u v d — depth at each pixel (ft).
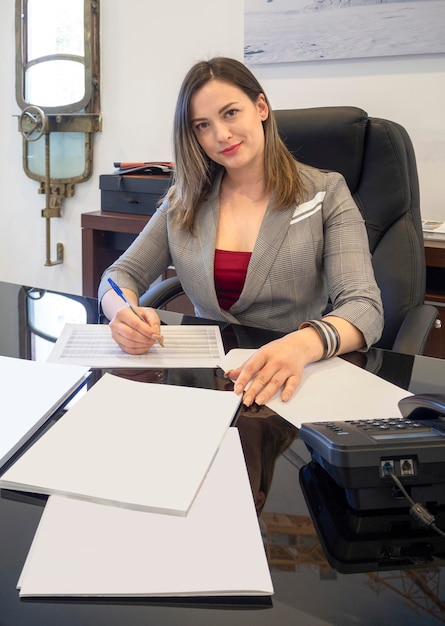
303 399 2.72
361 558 1.65
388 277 4.93
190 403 2.59
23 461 2.06
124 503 1.83
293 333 3.25
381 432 2.04
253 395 2.70
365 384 2.91
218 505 1.85
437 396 2.23
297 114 5.43
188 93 4.17
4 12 8.87
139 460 2.08
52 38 8.55
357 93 6.93
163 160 8.29
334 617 1.42
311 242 4.29
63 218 9.29
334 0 6.68
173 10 7.74
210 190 4.52
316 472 2.10
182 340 3.51
